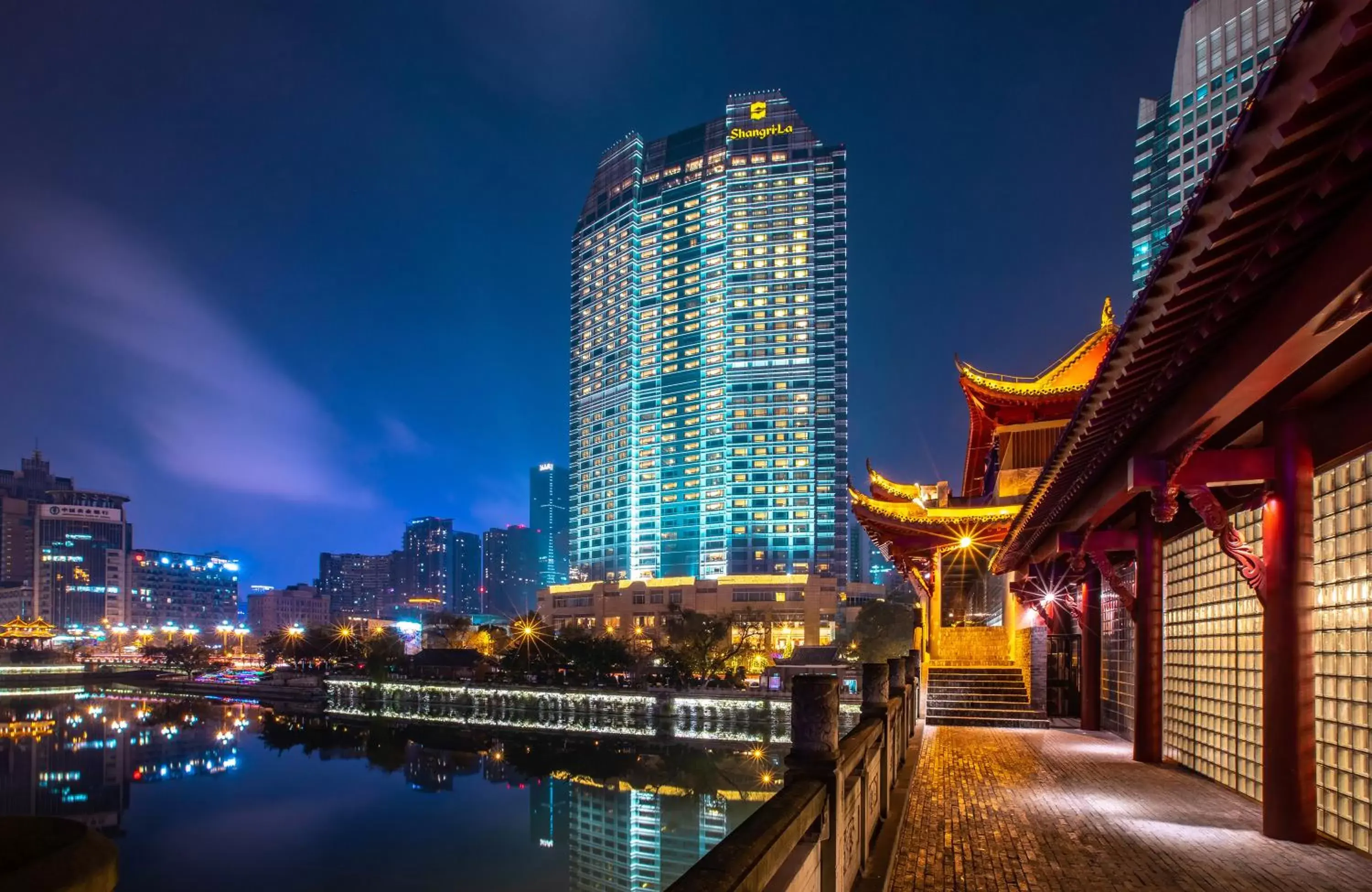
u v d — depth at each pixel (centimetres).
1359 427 770
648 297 15875
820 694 495
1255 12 9169
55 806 4891
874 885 615
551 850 3888
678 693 7275
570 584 13600
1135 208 10488
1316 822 824
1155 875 720
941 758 1369
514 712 8444
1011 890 682
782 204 14812
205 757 6506
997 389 2430
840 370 14150
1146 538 1340
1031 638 2089
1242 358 689
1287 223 524
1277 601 827
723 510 13988
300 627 15100
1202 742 1205
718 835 4066
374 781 5481
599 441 16188
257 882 3503
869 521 2400
